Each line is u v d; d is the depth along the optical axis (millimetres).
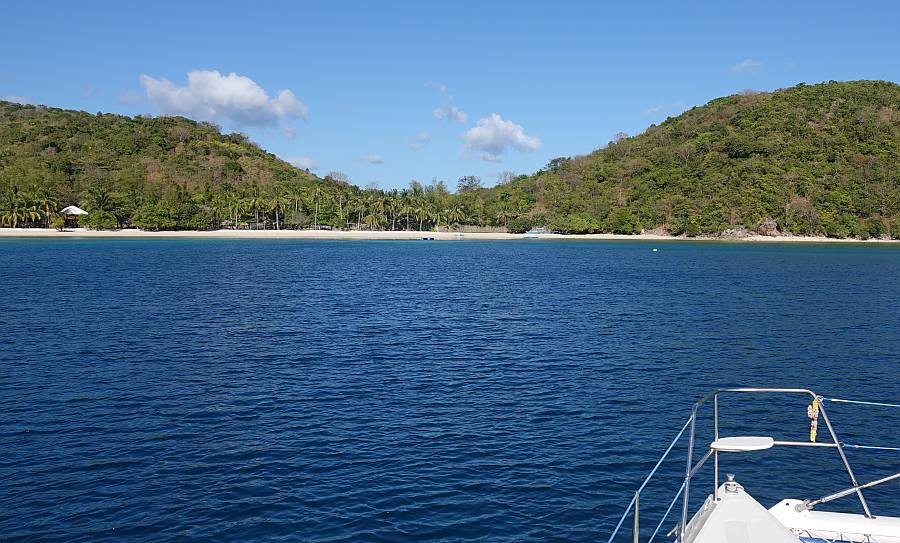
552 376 34500
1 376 33188
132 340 42812
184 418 26844
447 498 19797
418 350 40469
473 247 181250
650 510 19375
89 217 198625
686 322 52750
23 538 17328
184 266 103250
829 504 19844
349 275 91562
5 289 70062
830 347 43156
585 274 97688
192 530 17812
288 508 19062
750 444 12289
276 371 34750
